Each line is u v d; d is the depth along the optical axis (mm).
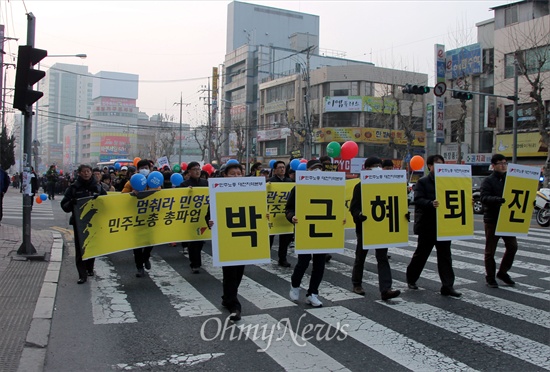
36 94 9102
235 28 69688
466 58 36969
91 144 103438
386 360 4562
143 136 105750
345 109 46531
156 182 8453
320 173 6457
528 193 7469
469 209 7070
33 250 9531
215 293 7145
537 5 31844
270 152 56188
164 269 8945
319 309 6246
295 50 63219
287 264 9188
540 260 9789
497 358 4605
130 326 5613
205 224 8664
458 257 10141
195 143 94438
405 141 47656
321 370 4344
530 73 30875
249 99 63406
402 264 9398
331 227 6434
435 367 4395
